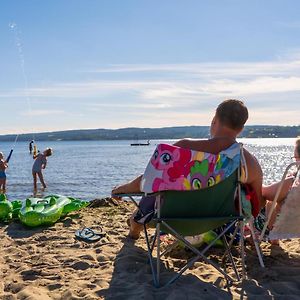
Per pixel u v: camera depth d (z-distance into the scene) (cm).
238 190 395
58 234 588
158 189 376
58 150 11244
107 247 518
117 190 450
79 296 377
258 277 418
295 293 383
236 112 405
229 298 367
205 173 381
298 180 440
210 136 433
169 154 379
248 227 493
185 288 380
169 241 527
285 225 441
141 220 430
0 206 662
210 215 396
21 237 586
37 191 1966
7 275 436
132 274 424
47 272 438
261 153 8131
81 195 1888
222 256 477
